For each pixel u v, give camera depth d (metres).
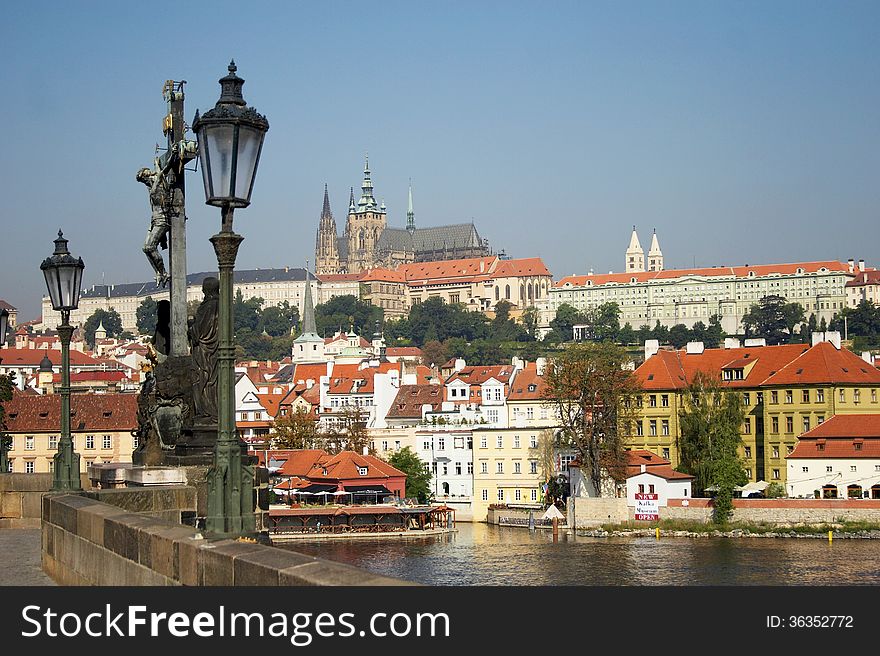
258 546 20.17
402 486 180.75
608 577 116.75
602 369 175.00
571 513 166.75
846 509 151.88
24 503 47.22
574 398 175.38
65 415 44.91
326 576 17.48
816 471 165.50
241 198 23.62
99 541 27.17
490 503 193.62
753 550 138.75
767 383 185.50
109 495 33.56
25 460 162.25
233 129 23.38
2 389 147.88
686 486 166.12
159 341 42.22
